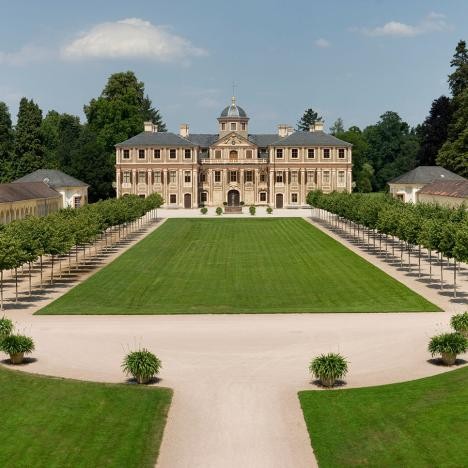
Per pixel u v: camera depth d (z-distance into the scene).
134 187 197.88
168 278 77.00
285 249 101.81
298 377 41.38
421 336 50.00
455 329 48.62
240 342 49.12
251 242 111.00
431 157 190.38
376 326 53.41
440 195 129.88
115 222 110.12
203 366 43.56
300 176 199.50
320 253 96.69
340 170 199.25
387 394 38.16
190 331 52.38
